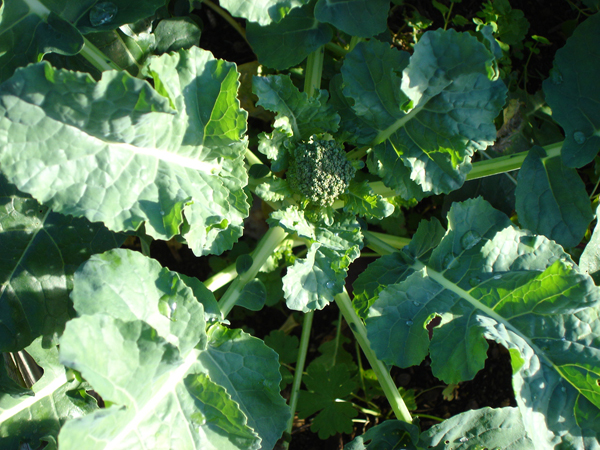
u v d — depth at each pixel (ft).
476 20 1.77
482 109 1.46
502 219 1.56
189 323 1.31
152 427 1.25
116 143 1.28
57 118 1.19
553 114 1.60
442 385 2.10
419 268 1.54
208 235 1.41
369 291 1.57
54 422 1.44
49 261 1.44
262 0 1.41
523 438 1.48
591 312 1.42
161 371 1.25
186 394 1.33
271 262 1.73
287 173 1.64
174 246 2.07
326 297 1.48
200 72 1.32
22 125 1.17
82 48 1.42
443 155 1.54
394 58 1.48
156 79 1.27
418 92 1.44
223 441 1.32
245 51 2.11
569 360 1.40
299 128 1.61
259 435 1.37
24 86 1.12
